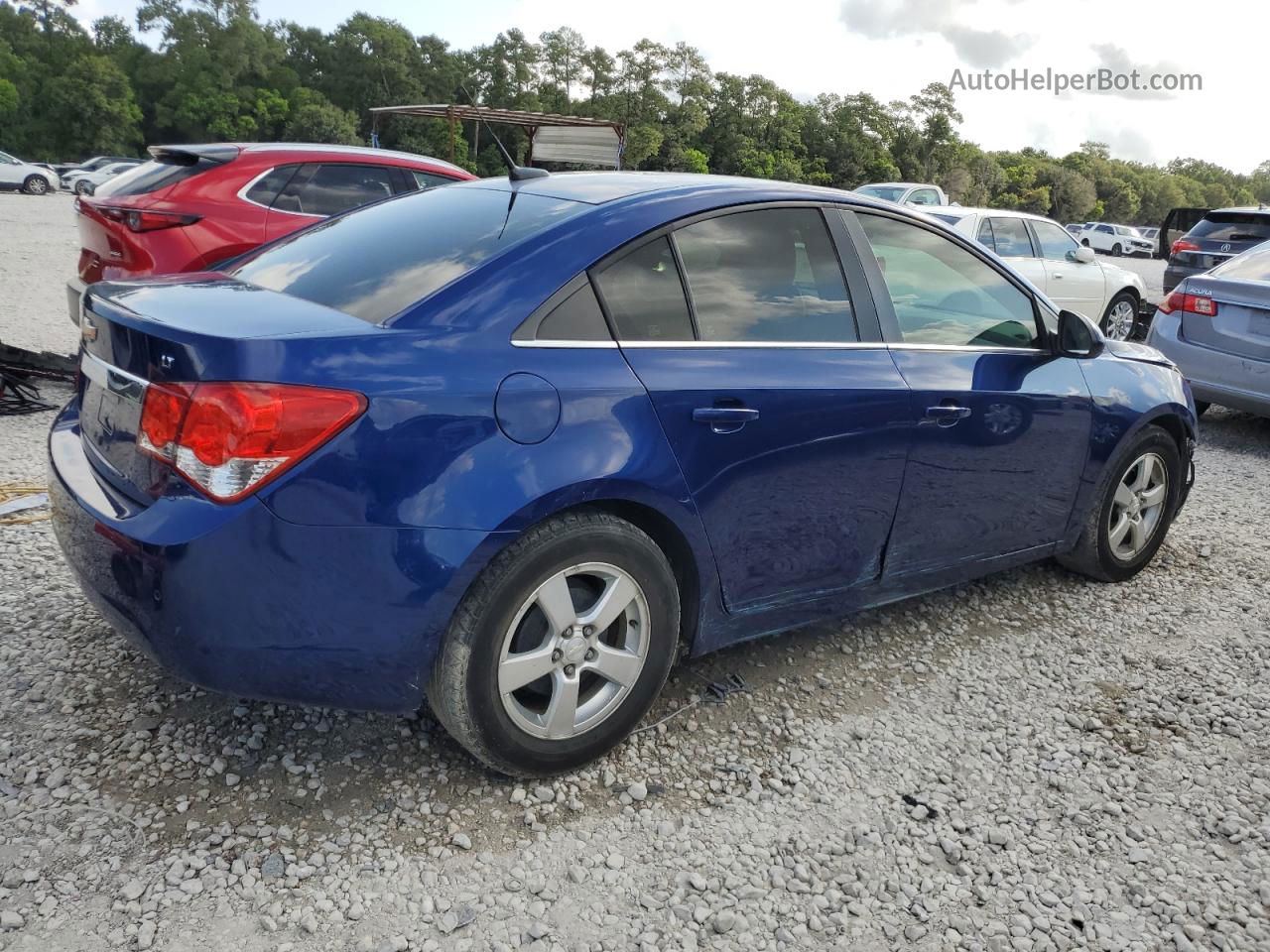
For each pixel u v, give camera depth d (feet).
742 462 9.02
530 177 10.34
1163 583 14.48
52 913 6.70
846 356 9.94
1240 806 9.13
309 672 7.30
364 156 23.07
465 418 7.39
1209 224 44.88
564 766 8.53
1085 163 557.33
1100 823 8.75
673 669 10.76
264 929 6.75
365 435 7.03
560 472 7.72
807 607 10.34
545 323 8.06
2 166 106.73
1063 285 36.37
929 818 8.64
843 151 412.36
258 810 7.93
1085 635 12.57
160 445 7.05
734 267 9.41
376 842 7.69
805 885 7.67
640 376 8.37
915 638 12.12
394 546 7.16
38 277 38.32
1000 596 13.60
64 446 8.75
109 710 9.09
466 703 7.78
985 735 10.05
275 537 6.88
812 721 10.03
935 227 11.43
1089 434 12.67
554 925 7.03
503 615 7.75
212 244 20.35
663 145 380.99
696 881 7.56
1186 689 11.31
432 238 9.05
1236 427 26.20
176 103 355.97
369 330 7.46
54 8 358.23
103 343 8.02
